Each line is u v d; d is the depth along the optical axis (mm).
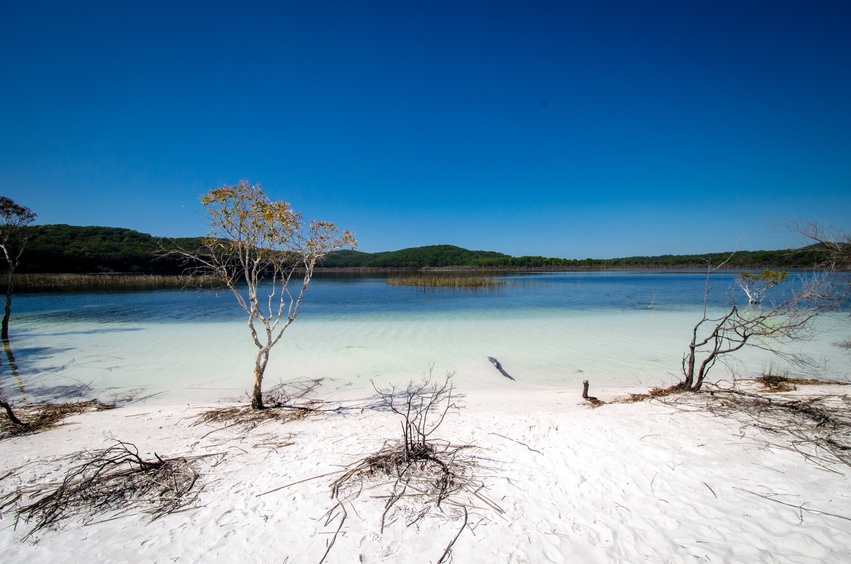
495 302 20812
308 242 6180
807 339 10430
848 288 6414
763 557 2637
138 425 5559
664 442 4465
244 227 5816
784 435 4461
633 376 8227
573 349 10445
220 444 4816
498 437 4824
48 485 3809
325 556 2775
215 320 15141
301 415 5941
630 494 3477
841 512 3053
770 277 12289
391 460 4180
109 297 23109
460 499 3467
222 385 7789
